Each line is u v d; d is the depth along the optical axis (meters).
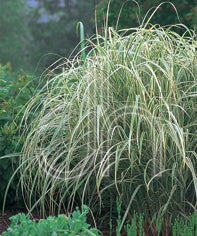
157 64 2.74
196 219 2.26
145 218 2.57
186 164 2.44
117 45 3.07
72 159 2.81
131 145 2.47
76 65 3.31
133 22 5.61
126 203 2.73
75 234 1.91
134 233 2.26
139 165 2.44
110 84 2.66
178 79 2.72
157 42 2.96
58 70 3.91
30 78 3.60
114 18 5.70
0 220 2.98
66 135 2.88
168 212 2.51
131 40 2.93
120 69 2.71
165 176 2.48
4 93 3.54
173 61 2.76
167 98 2.50
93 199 3.06
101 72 2.75
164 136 2.46
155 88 2.72
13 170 3.09
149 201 2.57
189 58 2.86
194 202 2.65
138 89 2.58
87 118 2.67
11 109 3.38
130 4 5.59
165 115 2.56
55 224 1.86
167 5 5.41
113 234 2.70
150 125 2.43
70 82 3.45
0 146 3.10
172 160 2.50
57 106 3.03
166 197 2.52
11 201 3.30
